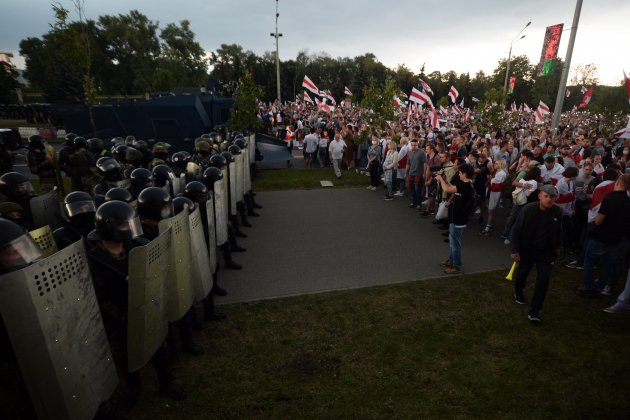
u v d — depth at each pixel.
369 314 5.28
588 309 5.48
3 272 2.07
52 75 40.03
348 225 9.41
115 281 3.00
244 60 74.75
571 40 12.45
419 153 10.57
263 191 12.84
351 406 3.62
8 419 2.53
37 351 2.17
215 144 10.03
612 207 5.43
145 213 3.62
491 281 6.39
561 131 24.33
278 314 5.26
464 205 6.29
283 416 3.49
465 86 77.88
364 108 18.97
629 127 13.19
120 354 3.29
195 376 4.01
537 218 5.02
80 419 2.46
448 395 3.79
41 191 8.98
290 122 30.23
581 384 3.97
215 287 5.65
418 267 6.96
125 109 15.02
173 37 79.44
